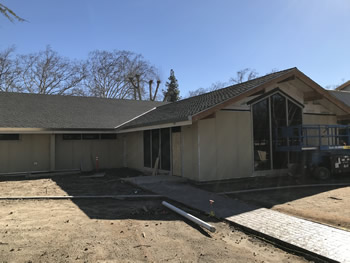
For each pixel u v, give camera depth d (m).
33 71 37.03
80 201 8.38
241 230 5.70
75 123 16.52
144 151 15.72
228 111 11.60
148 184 10.66
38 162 15.85
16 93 19.23
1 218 6.37
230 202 7.76
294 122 13.32
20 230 5.46
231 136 11.59
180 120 10.21
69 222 6.07
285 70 12.13
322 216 6.38
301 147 11.23
